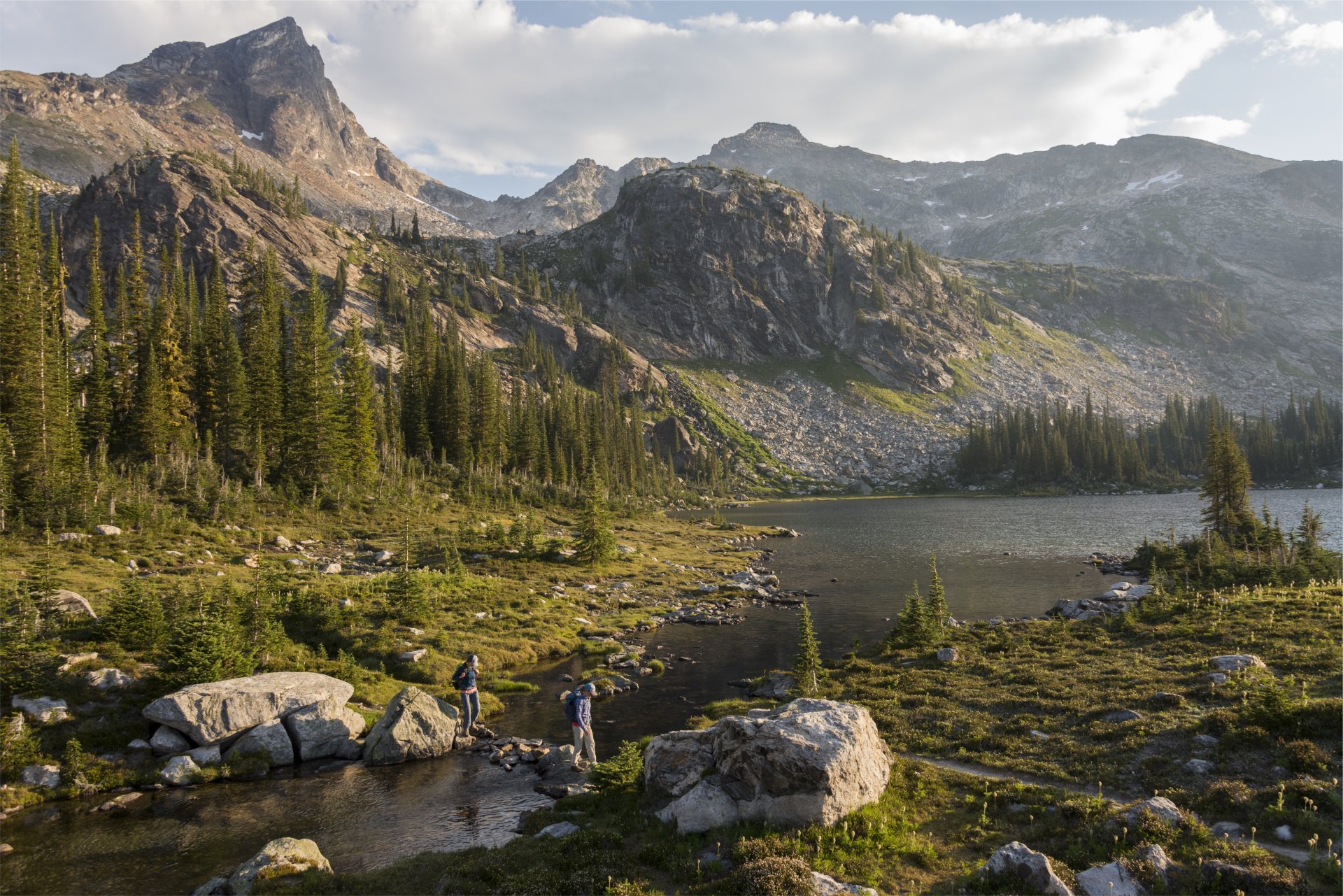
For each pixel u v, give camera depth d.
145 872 18.55
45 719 26.08
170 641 30.89
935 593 42.56
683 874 15.89
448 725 29.22
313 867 17.55
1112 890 13.55
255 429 88.44
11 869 18.69
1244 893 13.23
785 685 35.31
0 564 44.12
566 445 157.50
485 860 17.30
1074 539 101.25
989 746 24.17
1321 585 45.03
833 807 17.94
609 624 52.78
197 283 190.62
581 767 25.83
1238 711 22.81
